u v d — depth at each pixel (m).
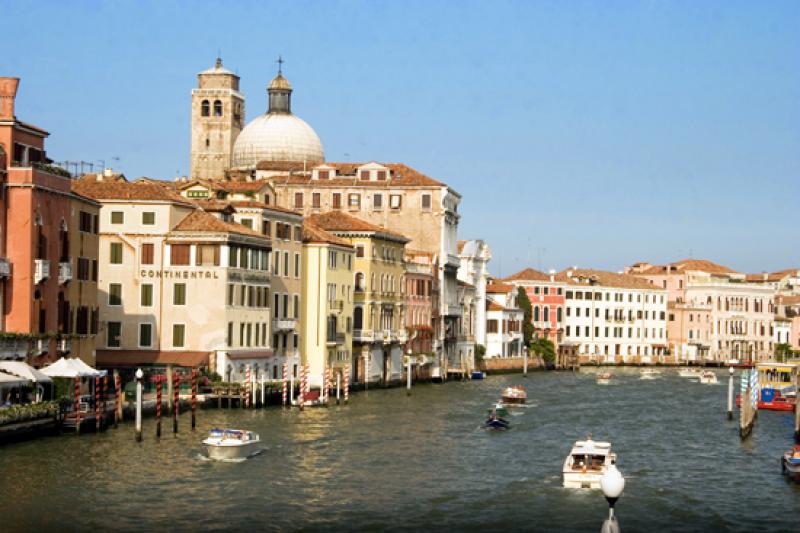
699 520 55.06
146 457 65.19
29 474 59.66
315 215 124.31
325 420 85.31
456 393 118.06
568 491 60.31
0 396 69.56
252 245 98.38
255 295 99.25
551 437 80.38
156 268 94.56
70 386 75.38
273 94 161.12
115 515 52.69
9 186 73.88
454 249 153.50
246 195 121.31
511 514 55.22
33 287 74.56
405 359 130.62
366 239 120.88
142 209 94.62
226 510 54.28
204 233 93.81
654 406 107.38
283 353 106.19
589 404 108.44
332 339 112.06
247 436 67.75
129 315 94.56
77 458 63.91
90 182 96.81
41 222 75.50
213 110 167.38
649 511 56.56
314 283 110.56
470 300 160.25
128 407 78.25
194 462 64.44
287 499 56.88
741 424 81.44
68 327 79.88
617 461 70.50
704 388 137.38
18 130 75.69
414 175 146.25
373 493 58.84
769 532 53.25
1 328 73.50
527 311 187.12
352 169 145.75
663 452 74.50
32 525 50.72
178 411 83.62
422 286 137.75
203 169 167.50
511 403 105.44
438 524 53.03
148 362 92.56
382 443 74.44
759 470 67.81
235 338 95.75
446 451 72.19
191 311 94.12
